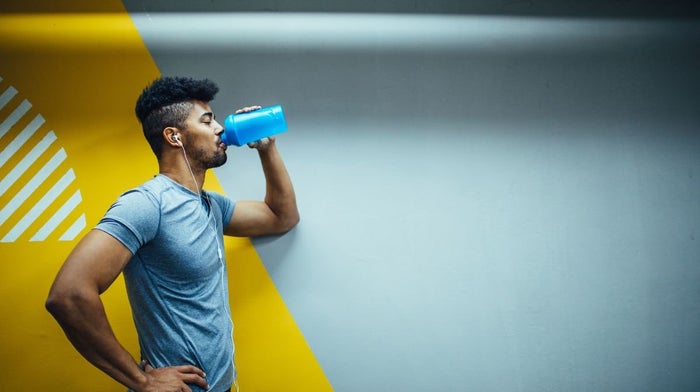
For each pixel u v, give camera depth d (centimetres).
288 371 149
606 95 161
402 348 151
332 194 154
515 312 154
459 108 158
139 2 153
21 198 146
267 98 154
